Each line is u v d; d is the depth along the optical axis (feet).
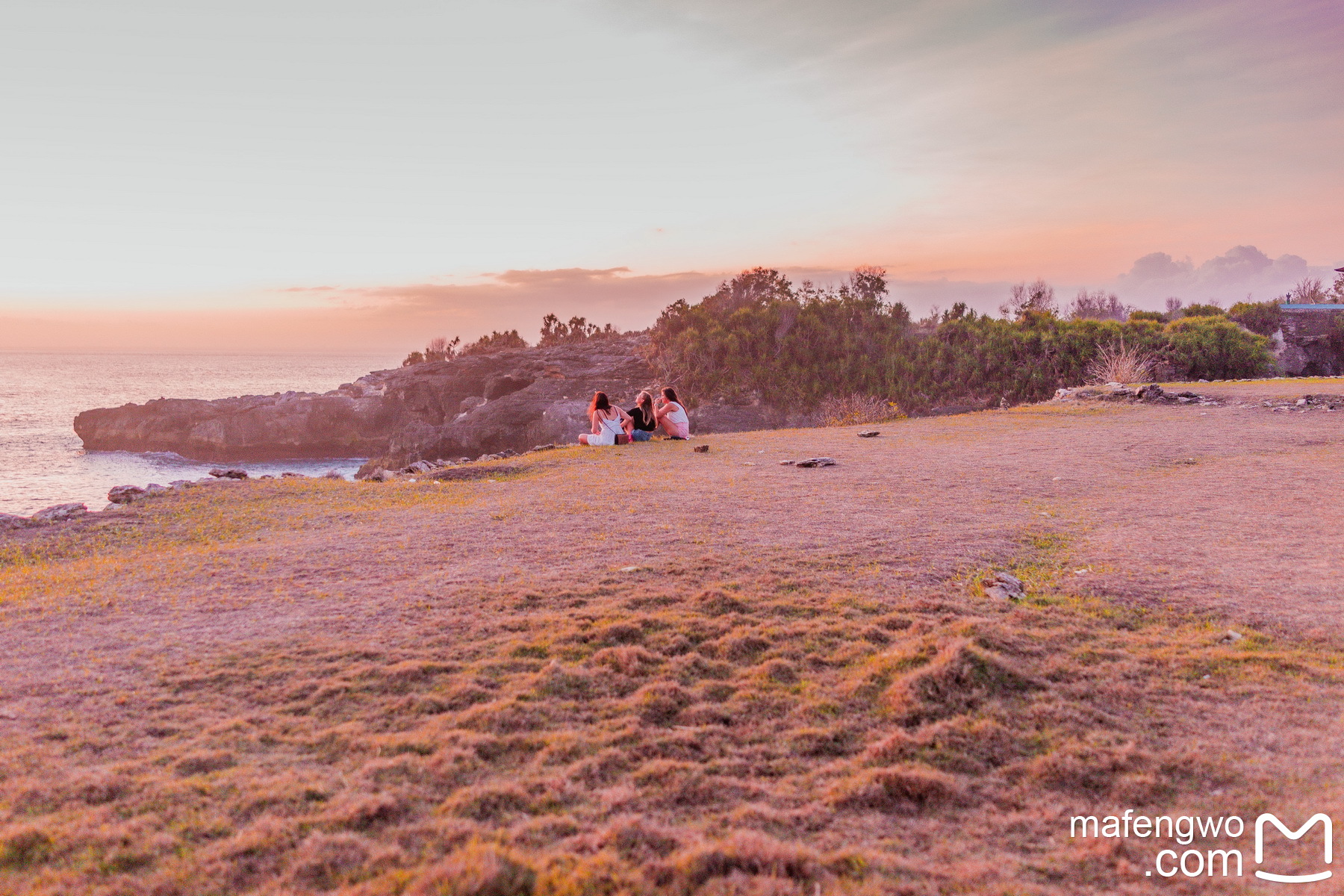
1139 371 91.86
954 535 24.44
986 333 163.12
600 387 211.41
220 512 30.50
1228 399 62.34
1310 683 14.07
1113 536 24.36
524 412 193.47
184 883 8.59
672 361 196.03
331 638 16.10
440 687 13.85
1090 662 15.11
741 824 10.10
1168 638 16.24
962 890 8.89
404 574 20.93
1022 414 65.00
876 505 29.12
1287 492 30.04
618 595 18.63
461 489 35.96
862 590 18.94
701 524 26.20
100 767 11.10
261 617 17.62
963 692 13.56
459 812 10.10
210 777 10.89
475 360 242.58
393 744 11.80
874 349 182.19
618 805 10.44
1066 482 33.78
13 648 15.78
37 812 9.96
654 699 13.33
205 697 13.50
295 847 9.26
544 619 16.87
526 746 11.91
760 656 15.30
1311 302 208.85
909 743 12.14
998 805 10.91
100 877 8.72
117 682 14.06
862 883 8.89
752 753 12.00
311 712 12.98
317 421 232.32
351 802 10.19
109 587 20.21
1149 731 12.68
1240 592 18.86
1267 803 10.61
